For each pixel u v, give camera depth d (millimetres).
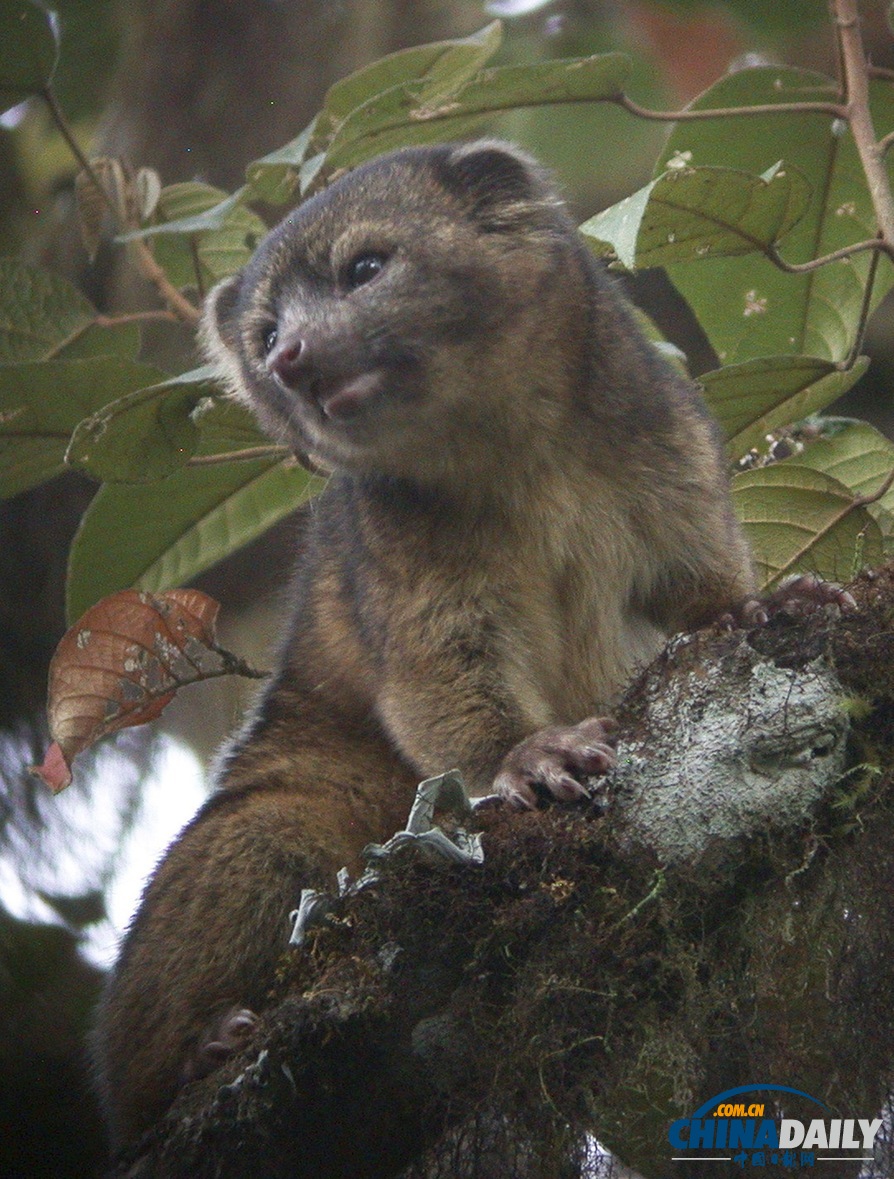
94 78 13641
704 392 7887
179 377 7816
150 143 13227
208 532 9234
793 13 11023
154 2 13469
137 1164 6145
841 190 8453
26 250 13109
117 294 12641
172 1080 8094
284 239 8469
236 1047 7539
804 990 6117
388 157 8672
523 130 13680
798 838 5930
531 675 8297
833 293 8531
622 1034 5938
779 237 7332
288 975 6191
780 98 8406
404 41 13617
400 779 8836
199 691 12273
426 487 8352
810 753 5934
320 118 8555
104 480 8070
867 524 8039
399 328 8047
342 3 13602
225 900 8320
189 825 8898
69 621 9133
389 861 6027
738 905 5969
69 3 12539
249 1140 5938
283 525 12672
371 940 5973
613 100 7949
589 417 8227
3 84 8594
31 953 11133
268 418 8695
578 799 6141
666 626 8445
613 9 13828
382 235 8211
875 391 12578
